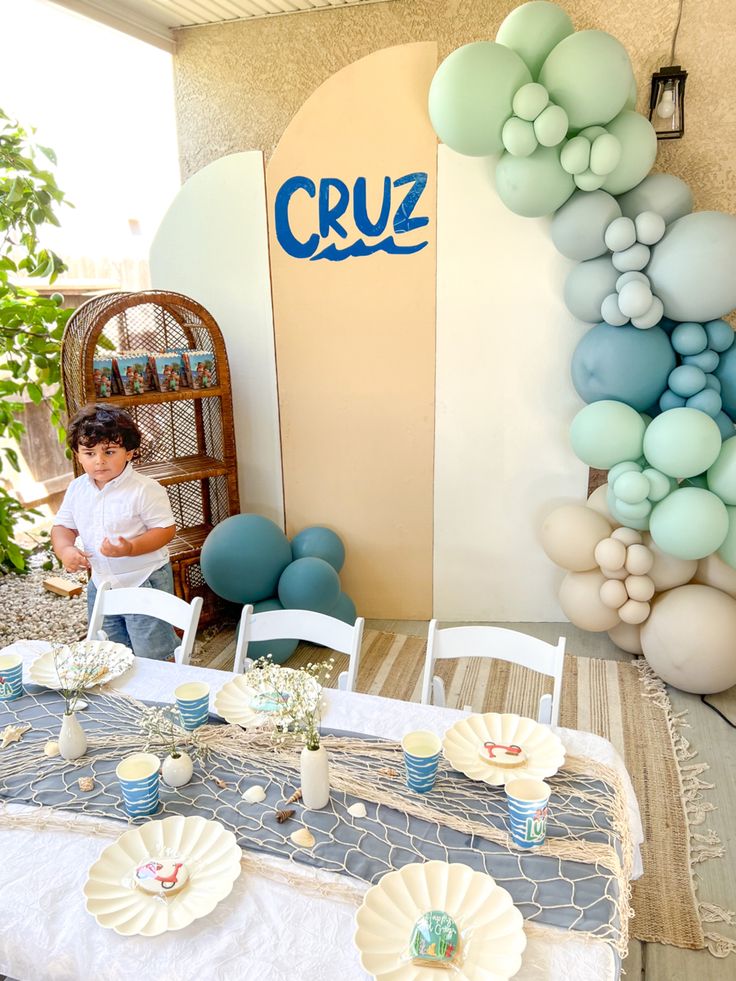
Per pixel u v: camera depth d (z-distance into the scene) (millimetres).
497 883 1225
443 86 2586
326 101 3127
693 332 2699
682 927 1910
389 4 3369
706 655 2756
